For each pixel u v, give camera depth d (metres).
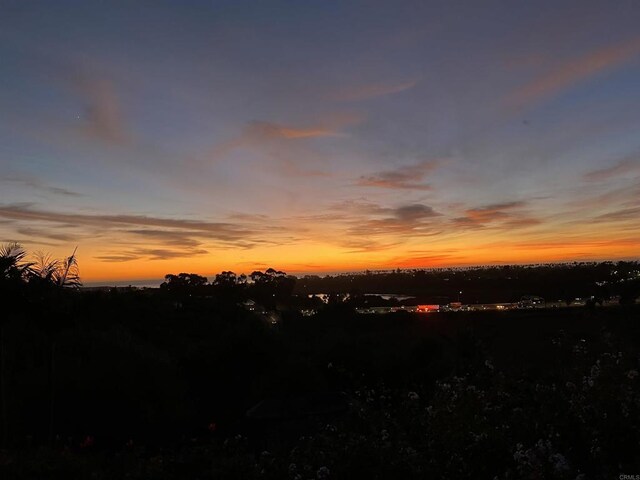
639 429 3.76
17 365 15.31
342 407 10.02
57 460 6.29
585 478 3.52
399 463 3.84
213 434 10.34
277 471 4.27
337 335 20.66
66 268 12.32
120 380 14.51
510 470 3.58
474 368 6.52
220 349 19.61
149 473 4.84
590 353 5.42
